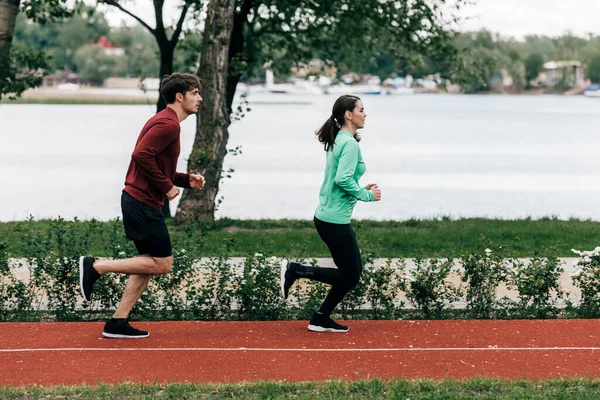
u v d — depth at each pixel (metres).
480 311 9.53
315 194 27.50
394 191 28.70
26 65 18.59
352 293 9.29
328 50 21.77
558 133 65.62
